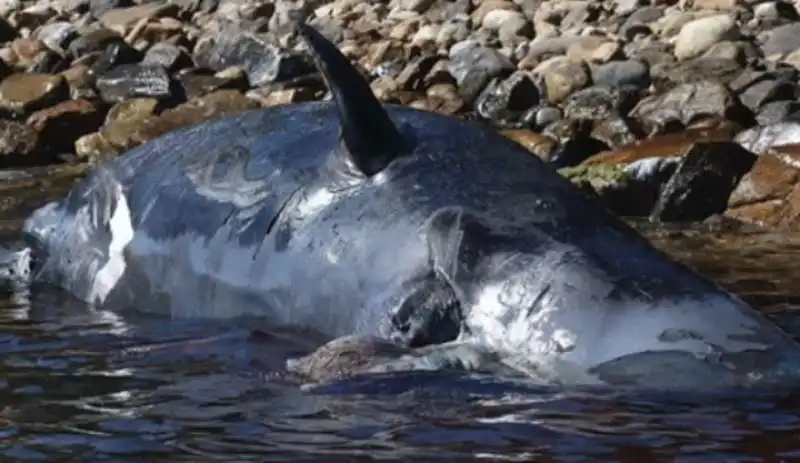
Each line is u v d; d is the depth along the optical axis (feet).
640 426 78.89
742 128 167.12
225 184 105.09
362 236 96.12
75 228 115.34
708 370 83.87
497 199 94.94
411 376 87.45
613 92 183.11
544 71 197.06
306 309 98.02
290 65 208.64
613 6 231.30
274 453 76.48
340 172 99.45
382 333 92.94
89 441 79.00
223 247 103.04
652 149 156.97
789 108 174.09
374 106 97.40
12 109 197.98
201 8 264.52
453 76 205.77
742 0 220.64
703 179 148.46
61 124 190.80
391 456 75.61
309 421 81.56
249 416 82.69
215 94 197.26
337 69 96.02
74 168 179.52
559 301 88.33
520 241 91.97
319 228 98.37
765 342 85.15
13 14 258.57
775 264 123.03
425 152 98.37
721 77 186.50
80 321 105.19
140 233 108.88
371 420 81.30
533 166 98.84
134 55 213.05
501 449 76.33
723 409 80.84
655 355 84.74
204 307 104.17
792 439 76.69
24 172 177.47
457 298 91.61
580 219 94.02
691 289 88.38
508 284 90.22
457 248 92.32
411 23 236.22
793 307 105.29
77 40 225.76
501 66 201.57
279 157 103.81
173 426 81.30
